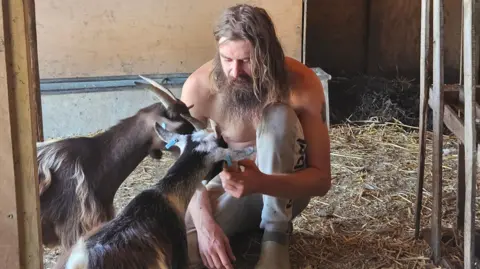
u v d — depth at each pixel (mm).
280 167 2674
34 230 1887
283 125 2646
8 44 1746
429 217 3512
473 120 2475
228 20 2461
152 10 4930
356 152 4633
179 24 4996
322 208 3617
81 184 2611
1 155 1809
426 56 2947
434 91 2852
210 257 2617
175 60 5066
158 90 2691
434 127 2896
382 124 5254
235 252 3064
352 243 3203
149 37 4977
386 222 3443
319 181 2744
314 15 6496
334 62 6637
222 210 2906
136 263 2096
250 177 2486
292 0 5113
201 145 2301
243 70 2537
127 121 2740
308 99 2771
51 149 2629
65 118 4926
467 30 2406
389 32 6512
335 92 6023
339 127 5172
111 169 2695
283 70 2609
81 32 4859
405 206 3664
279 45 2574
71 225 2633
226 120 2801
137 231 2152
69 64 4898
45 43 4816
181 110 2689
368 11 6516
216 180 2967
